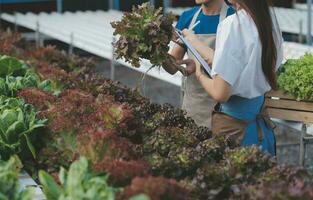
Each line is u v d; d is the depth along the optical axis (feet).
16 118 10.58
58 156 9.86
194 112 13.07
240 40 10.61
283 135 21.75
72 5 36.11
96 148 8.81
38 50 17.93
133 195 7.29
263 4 10.65
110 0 36.17
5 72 14.52
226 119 11.40
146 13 11.09
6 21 35.53
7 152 10.48
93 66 18.04
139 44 11.06
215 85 10.73
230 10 12.71
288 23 29.50
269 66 10.83
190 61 11.64
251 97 11.19
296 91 13.11
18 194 7.75
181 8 34.83
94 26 29.07
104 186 7.34
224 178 8.54
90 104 11.18
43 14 34.09
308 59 13.37
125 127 10.28
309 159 14.15
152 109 11.94
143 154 9.53
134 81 31.91
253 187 7.91
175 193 7.38
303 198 7.34
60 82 13.80
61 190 7.80
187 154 9.14
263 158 8.91
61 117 10.37
